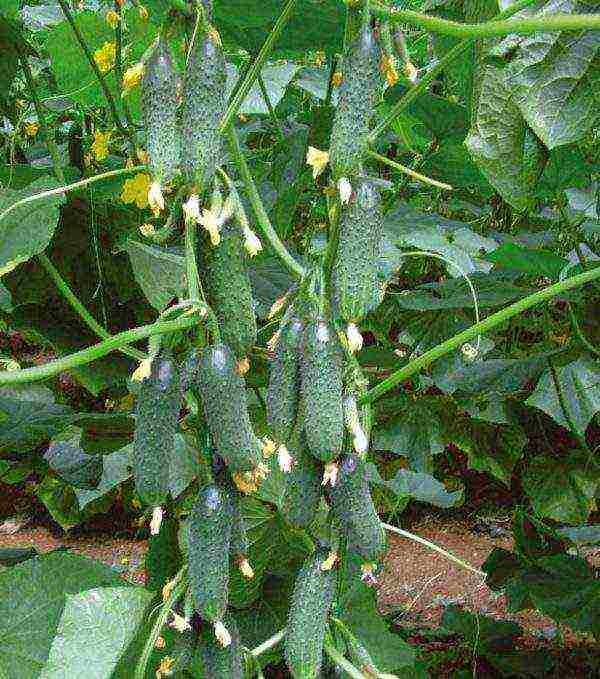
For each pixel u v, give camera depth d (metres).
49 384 2.13
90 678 0.71
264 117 1.89
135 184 1.13
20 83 1.70
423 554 2.79
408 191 2.22
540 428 2.30
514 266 1.59
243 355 0.73
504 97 0.91
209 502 0.72
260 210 0.85
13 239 0.95
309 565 0.76
